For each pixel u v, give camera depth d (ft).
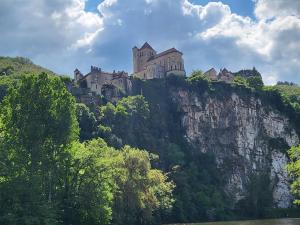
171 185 499.10
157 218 463.01
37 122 269.03
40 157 264.72
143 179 376.68
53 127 273.54
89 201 276.82
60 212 266.77
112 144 613.11
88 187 279.28
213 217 615.16
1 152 256.73
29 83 277.44
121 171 354.54
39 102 273.33
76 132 286.25
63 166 276.00
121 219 351.87
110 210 289.33
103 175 289.74
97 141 339.98
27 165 262.47
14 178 247.91
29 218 235.40
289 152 243.60
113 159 339.57
